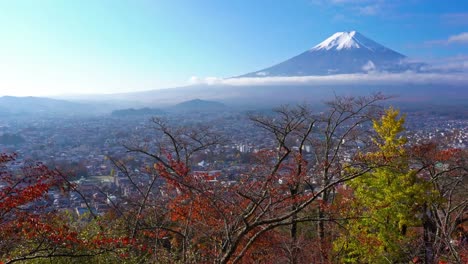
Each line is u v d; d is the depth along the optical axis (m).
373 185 14.81
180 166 11.63
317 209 13.72
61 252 9.41
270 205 9.98
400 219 14.46
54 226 9.99
